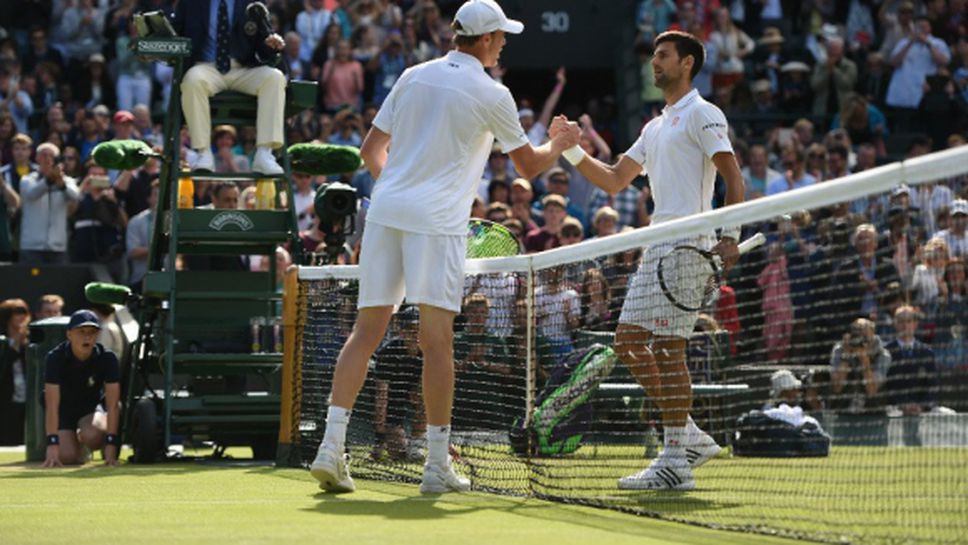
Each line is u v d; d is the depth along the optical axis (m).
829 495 7.54
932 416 9.77
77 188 18.92
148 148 11.96
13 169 19.89
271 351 12.14
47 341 12.61
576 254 8.05
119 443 11.78
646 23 24.53
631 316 8.46
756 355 14.22
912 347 11.65
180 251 12.42
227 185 15.34
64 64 23.73
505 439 9.61
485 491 8.10
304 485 8.77
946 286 11.91
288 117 12.31
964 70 24.88
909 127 24.75
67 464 11.80
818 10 25.75
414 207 7.69
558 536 6.03
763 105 24.70
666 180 8.53
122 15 23.34
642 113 24.16
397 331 9.88
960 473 8.66
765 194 20.45
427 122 7.79
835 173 20.81
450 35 23.80
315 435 10.62
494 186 19.00
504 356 9.81
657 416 10.22
